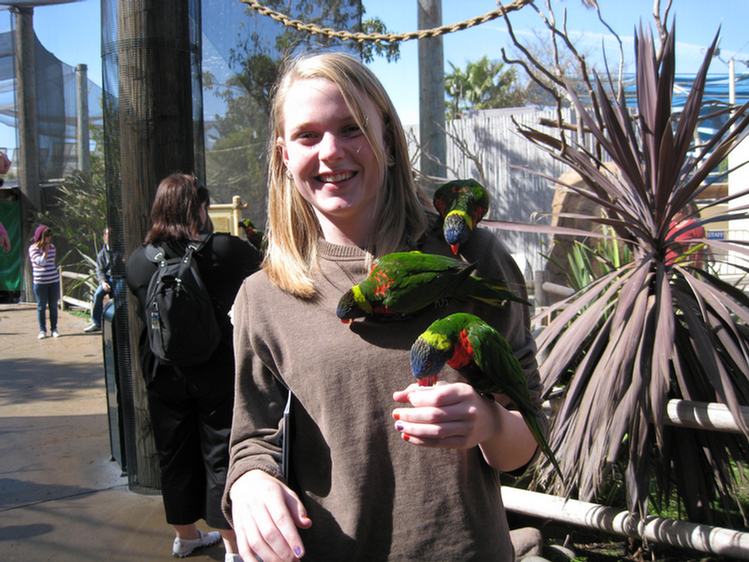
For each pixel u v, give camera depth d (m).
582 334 2.32
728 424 2.09
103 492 3.31
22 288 11.40
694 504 2.29
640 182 2.42
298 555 1.00
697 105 2.22
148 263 2.34
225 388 2.32
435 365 1.02
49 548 2.76
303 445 1.20
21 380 5.64
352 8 3.79
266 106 3.83
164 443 2.44
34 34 9.95
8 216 11.20
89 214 9.38
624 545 2.59
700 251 2.68
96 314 7.91
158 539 2.84
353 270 1.21
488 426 1.00
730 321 2.20
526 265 6.70
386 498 1.12
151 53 2.99
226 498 1.18
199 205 2.42
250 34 3.74
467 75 20.88
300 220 1.26
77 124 10.33
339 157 1.12
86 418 4.54
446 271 1.13
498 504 1.19
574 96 2.56
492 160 9.28
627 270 2.53
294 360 1.17
